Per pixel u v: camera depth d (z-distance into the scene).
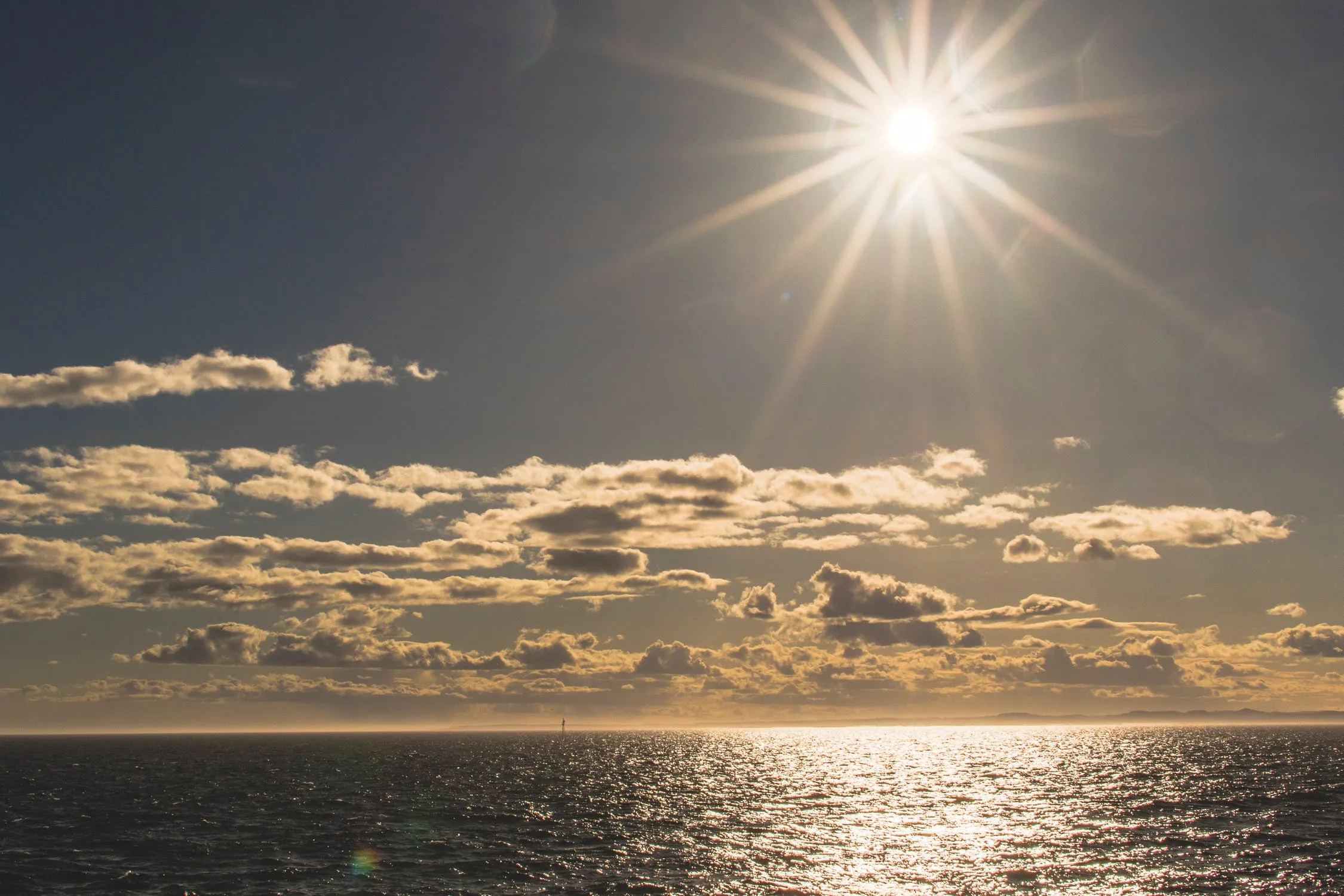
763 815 90.56
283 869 59.84
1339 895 51.47
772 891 53.31
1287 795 104.19
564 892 52.78
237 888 54.03
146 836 75.06
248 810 94.56
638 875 57.59
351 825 81.69
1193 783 124.25
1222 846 67.62
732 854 65.62
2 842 72.25
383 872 58.75
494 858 63.72
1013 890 53.56
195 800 106.00
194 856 64.75
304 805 100.06
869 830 79.00
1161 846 67.94
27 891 53.75
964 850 67.38
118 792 117.06
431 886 54.28
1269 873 57.22
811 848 68.69
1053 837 73.56
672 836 74.75
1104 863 61.69
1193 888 53.41
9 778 145.25
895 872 58.72
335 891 53.06
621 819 86.56
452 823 83.00
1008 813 91.50
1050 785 125.56
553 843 70.69
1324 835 72.25
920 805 100.00
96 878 57.19
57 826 82.12
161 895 52.34
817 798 108.62
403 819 86.25
